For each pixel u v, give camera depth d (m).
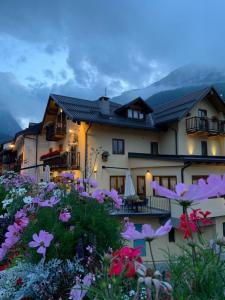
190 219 1.24
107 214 2.48
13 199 3.52
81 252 2.00
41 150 21.78
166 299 0.77
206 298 0.81
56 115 19.70
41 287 1.84
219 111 19.09
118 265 0.92
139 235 0.94
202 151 18.09
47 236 1.89
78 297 1.14
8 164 31.31
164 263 1.09
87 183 3.38
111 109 18.36
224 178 0.78
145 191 14.86
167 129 17.64
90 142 15.16
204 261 0.90
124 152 16.22
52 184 3.24
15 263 2.23
